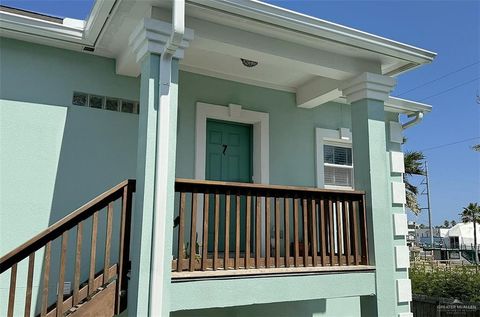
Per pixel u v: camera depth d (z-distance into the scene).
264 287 3.72
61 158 4.45
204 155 5.27
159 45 3.52
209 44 3.84
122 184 3.45
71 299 3.54
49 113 4.44
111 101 4.80
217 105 5.48
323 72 4.54
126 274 3.38
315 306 5.72
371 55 4.54
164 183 3.33
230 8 3.59
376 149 4.50
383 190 4.46
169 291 3.27
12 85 4.30
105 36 4.28
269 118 5.86
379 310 4.20
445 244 39.09
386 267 4.32
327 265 4.16
